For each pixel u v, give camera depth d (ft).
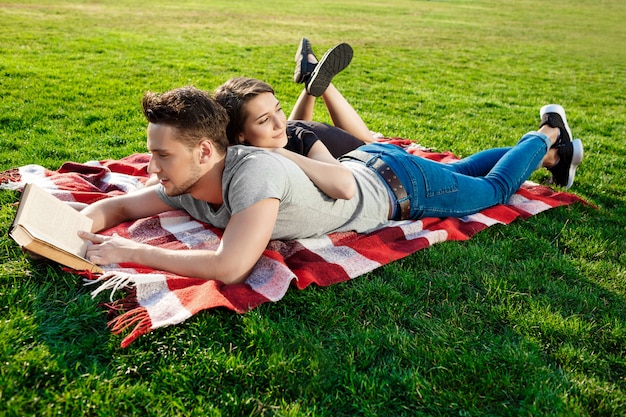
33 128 17.98
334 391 7.25
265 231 8.61
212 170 9.04
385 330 8.49
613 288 10.18
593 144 20.77
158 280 8.90
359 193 10.75
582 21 87.40
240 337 8.02
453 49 51.75
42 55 31.65
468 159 13.91
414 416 6.99
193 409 6.81
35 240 8.00
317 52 44.55
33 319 8.01
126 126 19.38
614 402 7.19
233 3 83.15
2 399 6.55
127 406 6.73
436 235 11.17
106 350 7.57
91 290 8.84
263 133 10.05
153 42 41.37
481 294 9.68
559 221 12.99
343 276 9.64
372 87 30.60
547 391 7.33
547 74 41.14
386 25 69.67
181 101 8.45
